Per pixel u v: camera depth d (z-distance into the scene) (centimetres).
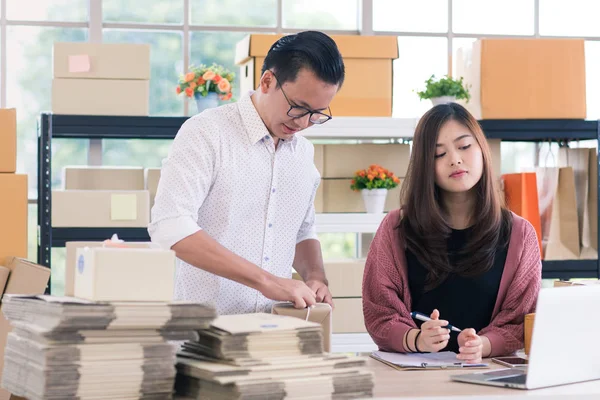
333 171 345
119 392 128
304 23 402
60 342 125
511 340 195
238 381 126
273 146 200
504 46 342
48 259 322
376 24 405
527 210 328
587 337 158
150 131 333
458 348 202
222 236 197
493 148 352
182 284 202
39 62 381
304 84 181
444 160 202
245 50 336
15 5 379
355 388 135
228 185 195
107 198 325
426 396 142
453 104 208
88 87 328
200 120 195
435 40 409
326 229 336
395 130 336
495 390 149
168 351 132
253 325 139
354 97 338
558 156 369
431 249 204
